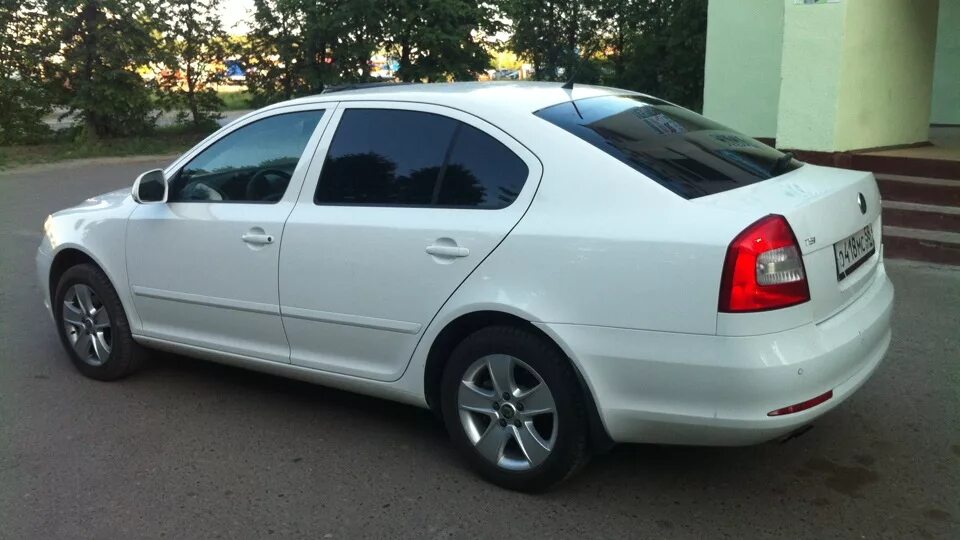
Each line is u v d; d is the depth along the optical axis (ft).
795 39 29.07
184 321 15.17
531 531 11.03
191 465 13.05
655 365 10.37
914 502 11.57
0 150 60.70
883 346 12.14
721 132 13.42
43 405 15.51
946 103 41.86
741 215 10.17
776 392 9.93
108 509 11.73
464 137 12.26
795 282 10.11
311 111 13.96
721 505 11.60
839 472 12.46
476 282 11.57
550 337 11.03
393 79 67.10
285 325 13.75
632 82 63.98
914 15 30.50
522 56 71.15
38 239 30.86
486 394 11.93
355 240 12.71
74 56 61.87
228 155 14.80
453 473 12.70
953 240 24.41
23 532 11.14
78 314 16.76
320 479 12.57
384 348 12.76
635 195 10.77
